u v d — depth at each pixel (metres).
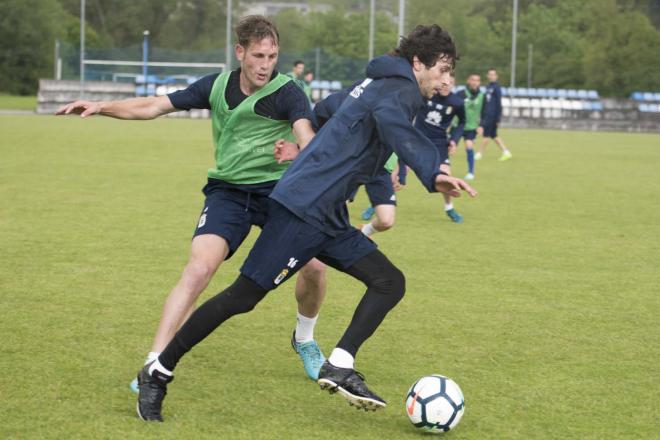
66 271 8.45
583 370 5.82
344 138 4.67
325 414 4.89
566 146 31.05
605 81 49.62
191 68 48.41
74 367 5.56
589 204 14.99
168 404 4.96
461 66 52.88
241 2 75.94
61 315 6.83
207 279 5.12
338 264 4.88
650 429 4.79
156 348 4.89
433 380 4.65
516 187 17.48
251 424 4.68
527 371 5.77
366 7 76.94
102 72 44.81
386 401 5.13
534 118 44.56
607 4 50.25
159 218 11.91
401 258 9.67
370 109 4.63
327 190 4.65
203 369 5.64
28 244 9.80
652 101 44.28
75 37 65.62
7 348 5.93
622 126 44.41
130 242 10.07
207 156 21.61
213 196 5.41
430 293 7.98
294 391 5.26
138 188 15.08
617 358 6.12
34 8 59.94
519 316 7.23
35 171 17.19
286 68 46.12
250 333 6.51
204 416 4.78
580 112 44.41
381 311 4.80
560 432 4.71
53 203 13.03
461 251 10.20
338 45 62.00
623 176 20.20
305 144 5.12
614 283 8.65
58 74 43.69
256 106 5.30
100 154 21.36
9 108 45.09
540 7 58.34
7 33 59.94
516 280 8.66
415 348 6.24
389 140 4.53
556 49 53.31
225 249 5.25
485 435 4.64
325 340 6.39
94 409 4.83
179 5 74.31
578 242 11.06
